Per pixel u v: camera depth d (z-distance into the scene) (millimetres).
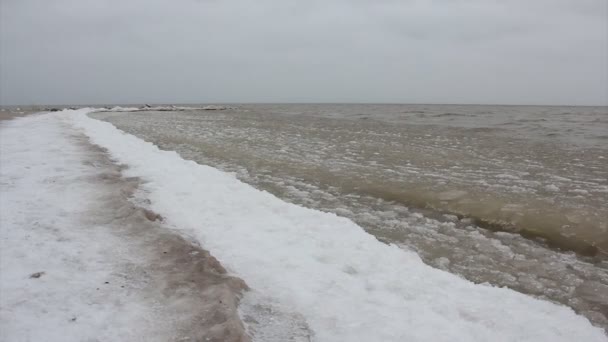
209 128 22250
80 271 3717
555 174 9383
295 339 2885
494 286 3951
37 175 7469
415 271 3975
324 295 3469
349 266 4070
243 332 2834
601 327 3275
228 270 3926
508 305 3418
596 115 54812
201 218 5398
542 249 4875
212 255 4211
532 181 8562
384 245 4633
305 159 11250
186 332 2803
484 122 33469
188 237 4758
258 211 5762
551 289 3910
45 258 3953
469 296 3553
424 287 3658
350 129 23406
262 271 3914
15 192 6258
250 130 21359
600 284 4000
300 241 4672
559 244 5023
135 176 7656
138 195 6410
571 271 4293
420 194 7383
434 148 14273
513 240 5172
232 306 3131
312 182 8352
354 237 4824
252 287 3637
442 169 9961
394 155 12336
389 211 6395
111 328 2857
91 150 10570
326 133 20188
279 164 10375
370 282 3707
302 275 3828
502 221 5879
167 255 4074
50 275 3607
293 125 26547
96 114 37625
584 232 5391
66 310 3078
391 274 3891
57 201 5816
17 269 3711
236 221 5328
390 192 7539
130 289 3406
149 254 4098
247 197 6398
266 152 12484
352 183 8266
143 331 2824
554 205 6656
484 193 7461
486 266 4410
